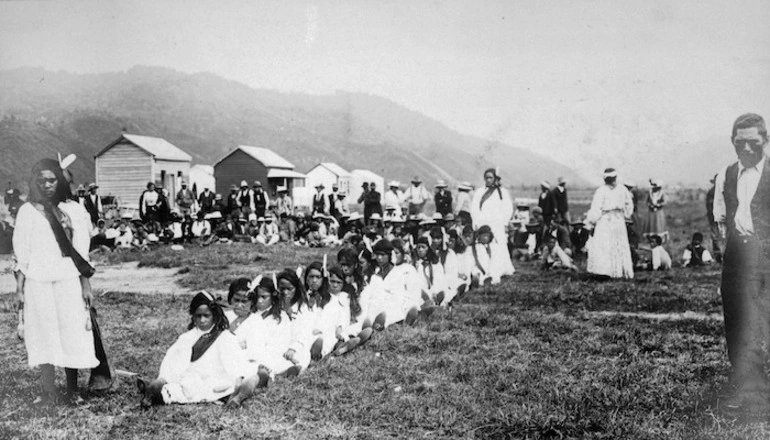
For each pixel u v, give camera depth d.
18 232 5.70
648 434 4.93
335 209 23.41
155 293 11.94
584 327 8.82
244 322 6.45
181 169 34.06
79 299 5.79
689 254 16.95
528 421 5.20
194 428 5.15
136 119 87.81
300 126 104.44
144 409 5.62
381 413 5.50
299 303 7.05
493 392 6.03
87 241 5.96
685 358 7.11
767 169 5.50
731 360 5.69
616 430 5.02
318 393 6.00
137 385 5.93
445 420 5.30
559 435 5.02
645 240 21.28
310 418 5.39
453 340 8.01
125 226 20.22
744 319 5.59
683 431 4.98
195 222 21.98
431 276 10.62
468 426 5.20
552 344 7.89
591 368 6.80
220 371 5.88
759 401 5.38
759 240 5.52
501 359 7.21
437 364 6.96
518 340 8.09
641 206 31.16
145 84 97.56
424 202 22.06
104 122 80.88
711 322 9.12
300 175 37.41
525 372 6.62
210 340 5.91
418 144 108.81
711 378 6.29
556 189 19.48
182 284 13.16
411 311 9.02
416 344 7.79
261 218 22.30
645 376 6.46
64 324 5.71
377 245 9.18
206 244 21.08
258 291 6.67
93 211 19.78
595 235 14.16
